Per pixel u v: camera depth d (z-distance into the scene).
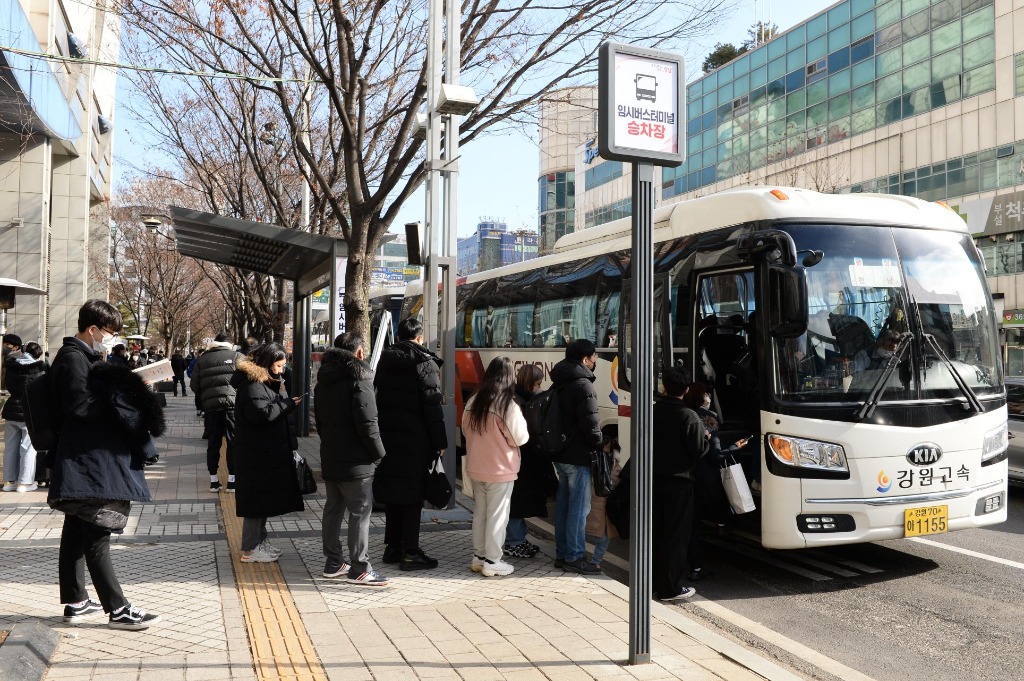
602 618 5.46
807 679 4.72
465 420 6.75
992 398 7.14
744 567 7.53
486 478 6.58
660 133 4.51
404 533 6.80
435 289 9.56
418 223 9.53
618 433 9.01
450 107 9.30
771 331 6.71
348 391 6.19
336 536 6.44
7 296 15.84
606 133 4.36
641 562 4.62
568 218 70.50
